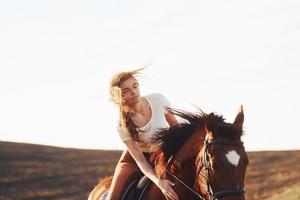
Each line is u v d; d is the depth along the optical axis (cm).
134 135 831
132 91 828
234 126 739
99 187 971
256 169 6494
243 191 712
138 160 822
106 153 7188
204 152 740
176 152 799
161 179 786
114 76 834
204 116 798
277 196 4306
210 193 725
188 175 777
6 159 6391
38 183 5712
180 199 782
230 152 723
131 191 840
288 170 6303
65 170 6238
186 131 800
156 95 849
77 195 5422
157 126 839
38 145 7162
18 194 5338
